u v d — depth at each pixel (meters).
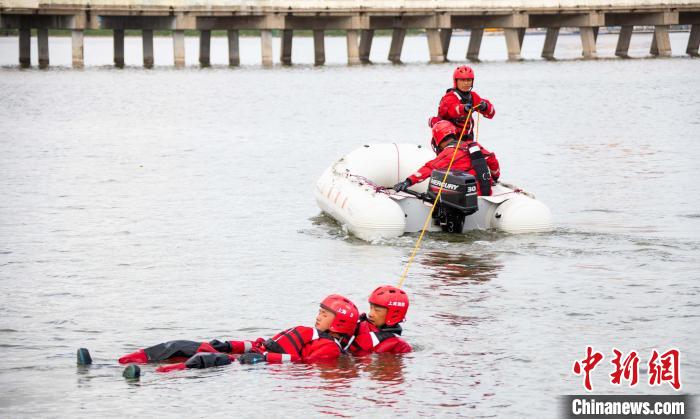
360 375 16.53
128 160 46.62
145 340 18.64
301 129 60.84
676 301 21.12
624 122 63.19
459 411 15.05
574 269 24.20
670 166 42.72
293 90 91.25
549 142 53.09
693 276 23.31
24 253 26.39
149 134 58.44
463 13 128.50
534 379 16.44
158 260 25.58
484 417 14.84
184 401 15.37
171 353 17.14
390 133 58.34
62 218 31.66
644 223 30.20
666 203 33.69
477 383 16.22
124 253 26.45
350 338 17.78
